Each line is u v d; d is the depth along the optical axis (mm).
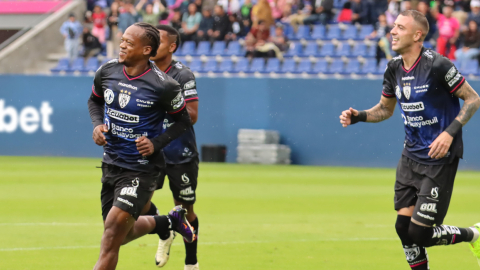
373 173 52875
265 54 70562
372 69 66812
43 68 79062
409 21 17219
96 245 24609
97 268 15500
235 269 20891
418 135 17578
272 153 58594
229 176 50000
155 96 16016
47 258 22188
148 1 74938
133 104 15969
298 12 75250
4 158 62125
